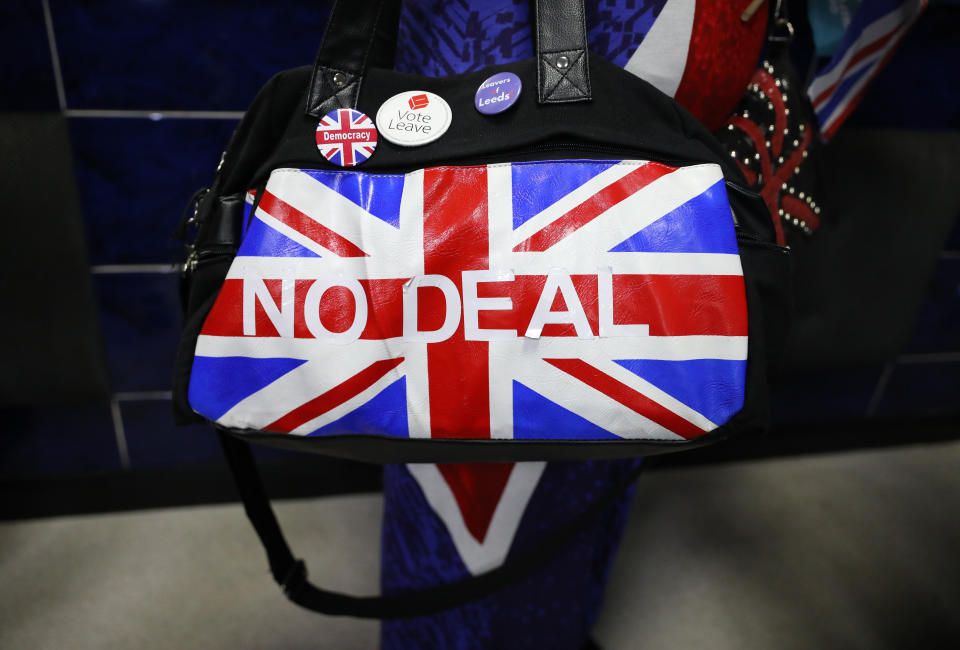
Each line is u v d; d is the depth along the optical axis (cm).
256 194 42
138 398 109
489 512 61
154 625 87
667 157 41
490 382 40
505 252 40
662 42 45
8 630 85
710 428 41
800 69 77
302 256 41
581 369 40
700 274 40
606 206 40
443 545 63
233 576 96
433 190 41
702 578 98
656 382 40
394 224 40
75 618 87
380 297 40
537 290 40
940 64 107
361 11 42
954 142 112
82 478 110
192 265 48
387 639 74
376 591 95
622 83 42
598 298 40
